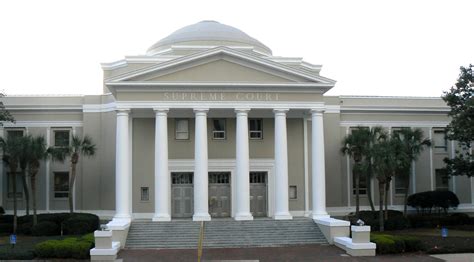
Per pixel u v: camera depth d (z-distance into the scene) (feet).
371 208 156.76
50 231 136.05
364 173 146.00
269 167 146.61
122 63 156.76
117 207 129.29
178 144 145.07
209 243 116.78
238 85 131.64
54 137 161.99
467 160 150.92
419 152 156.97
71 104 161.48
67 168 159.53
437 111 171.83
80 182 158.30
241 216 129.18
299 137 148.36
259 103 133.08
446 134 157.99
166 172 130.11
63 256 100.22
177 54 155.74
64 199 159.22
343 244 110.22
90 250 98.99
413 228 149.59
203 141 130.72
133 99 130.93
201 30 162.20
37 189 159.02
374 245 103.45
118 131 130.31
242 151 131.44
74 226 136.67
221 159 145.79
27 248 108.47
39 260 98.78
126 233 118.01
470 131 141.38
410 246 106.52
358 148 149.28
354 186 166.09
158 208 128.88
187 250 111.65
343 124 167.63
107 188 154.61
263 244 117.39
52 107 160.76
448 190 170.09
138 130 144.46
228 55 133.08
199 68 132.98
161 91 131.54
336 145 163.53
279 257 101.04
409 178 165.37
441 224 154.10
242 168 131.03
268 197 145.79
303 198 146.30
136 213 142.10
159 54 157.38
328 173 161.99
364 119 168.76
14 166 140.77
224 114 143.23
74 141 145.59
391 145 143.95
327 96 165.17
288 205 141.18
